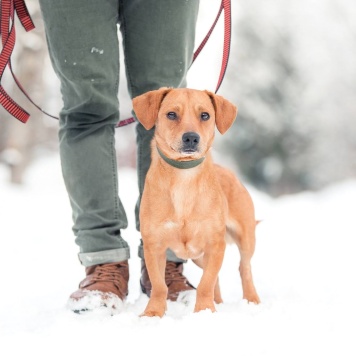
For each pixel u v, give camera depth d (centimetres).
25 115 581
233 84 3469
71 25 534
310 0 3597
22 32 2294
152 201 507
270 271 758
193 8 569
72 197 562
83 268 809
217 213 507
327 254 892
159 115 525
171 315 521
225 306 522
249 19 3506
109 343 398
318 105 3469
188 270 770
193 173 502
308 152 3488
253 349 383
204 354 377
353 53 3544
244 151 3488
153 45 559
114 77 557
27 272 782
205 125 524
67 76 545
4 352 393
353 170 3572
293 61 3466
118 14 563
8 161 2397
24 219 1302
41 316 502
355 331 415
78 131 560
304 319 443
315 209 1483
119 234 566
